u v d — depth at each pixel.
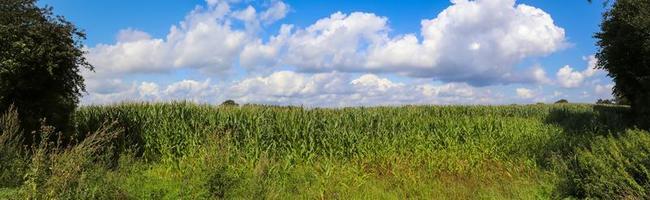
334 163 14.13
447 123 18.14
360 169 13.72
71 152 8.85
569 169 10.98
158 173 13.09
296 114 17.42
